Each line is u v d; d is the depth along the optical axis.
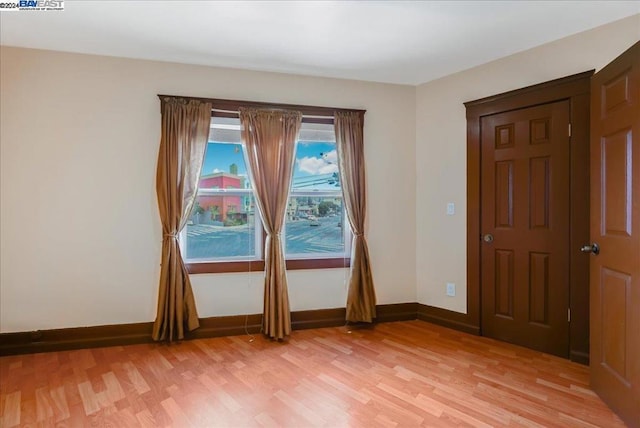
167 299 3.13
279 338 3.26
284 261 3.42
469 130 3.41
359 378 2.51
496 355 2.90
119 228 3.15
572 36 2.77
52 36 2.76
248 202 3.54
